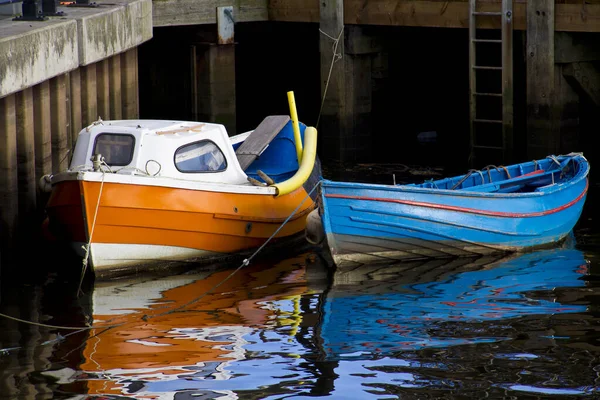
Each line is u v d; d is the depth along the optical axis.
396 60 45.50
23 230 26.67
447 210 26.16
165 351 19.30
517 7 36.81
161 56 45.28
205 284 24.38
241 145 29.86
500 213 26.86
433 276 24.91
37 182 27.64
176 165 25.59
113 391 17.27
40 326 20.86
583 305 22.09
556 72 36.50
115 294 23.39
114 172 25.12
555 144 36.81
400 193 25.62
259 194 27.02
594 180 35.78
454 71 48.75
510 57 37.12
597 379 17.72
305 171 28.39
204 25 42.25
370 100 42.34
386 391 17.30
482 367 18.34
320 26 41.16
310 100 49.75
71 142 30.56
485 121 38.16
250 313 21.80
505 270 25.42
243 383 17.66
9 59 24.69
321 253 27.81
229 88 43.25
